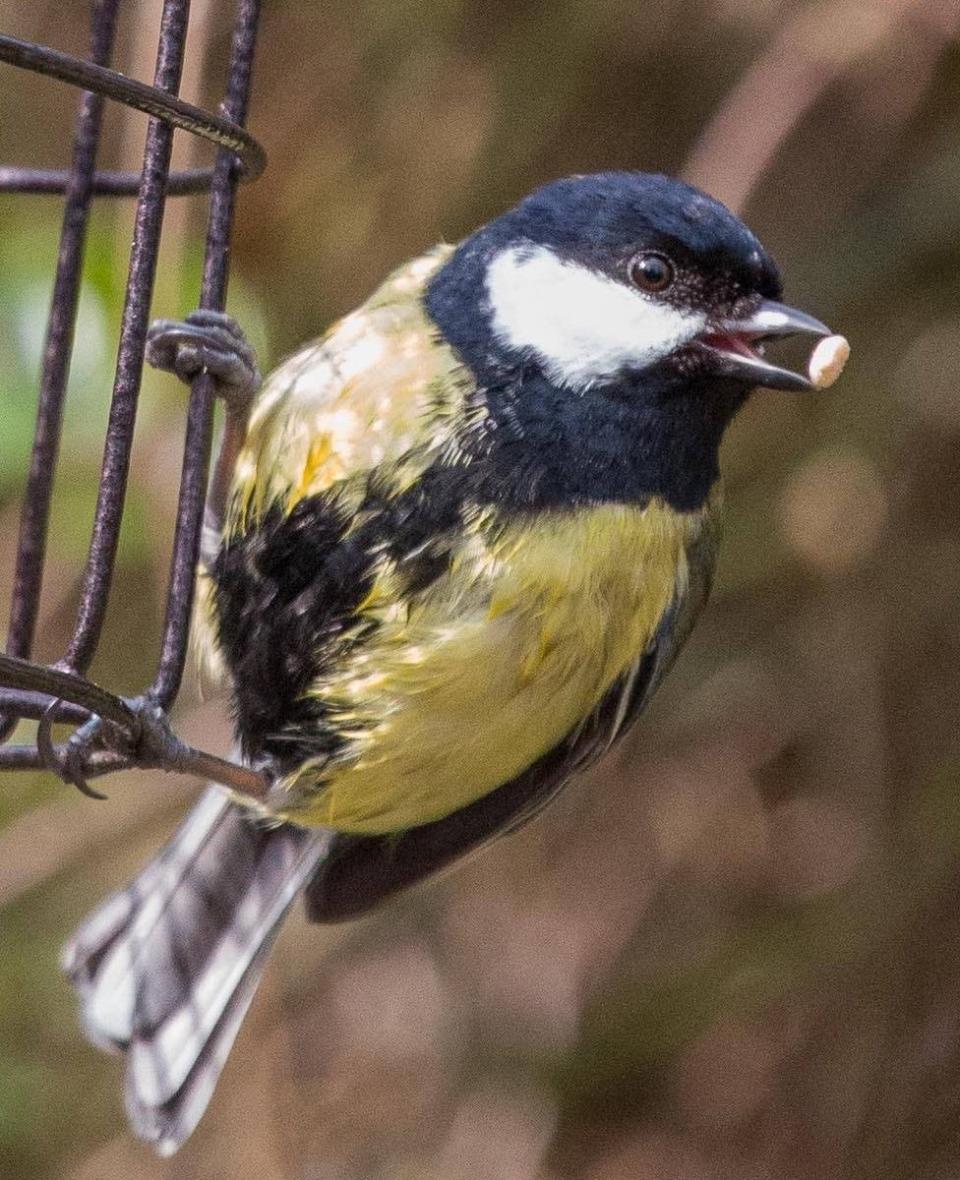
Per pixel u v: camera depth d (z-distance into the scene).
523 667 5.55
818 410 9.34
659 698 9.80
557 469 5.55
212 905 6.71
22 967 9.87
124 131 9.70
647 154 9.52
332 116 9.59
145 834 9.85
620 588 5.65
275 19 9.56
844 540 9.32
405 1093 9.85
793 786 9.69
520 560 5.47
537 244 5.78
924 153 9.11
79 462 8.11
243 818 6.75
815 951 9.32
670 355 5.73
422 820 6.07
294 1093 9.84
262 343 7.80
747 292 5.80
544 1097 9.80
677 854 9.82
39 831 9.82
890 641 9.40
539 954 9.92
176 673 5.17
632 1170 9.69
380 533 5.46
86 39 10.03
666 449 5.76
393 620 5.48
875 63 8.99
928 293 9.13
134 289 5.07
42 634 9.76
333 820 5.98
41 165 10.12
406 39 9.48
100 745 5.07
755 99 8.77
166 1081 6.55
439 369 5.57
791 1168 9.50
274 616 5.63
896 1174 9.27
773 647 9.61
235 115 5.43
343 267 9.63
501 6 9.45
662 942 9.75
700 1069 9.82
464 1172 9.69
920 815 9.23
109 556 5.09
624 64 9.47
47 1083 9.86
